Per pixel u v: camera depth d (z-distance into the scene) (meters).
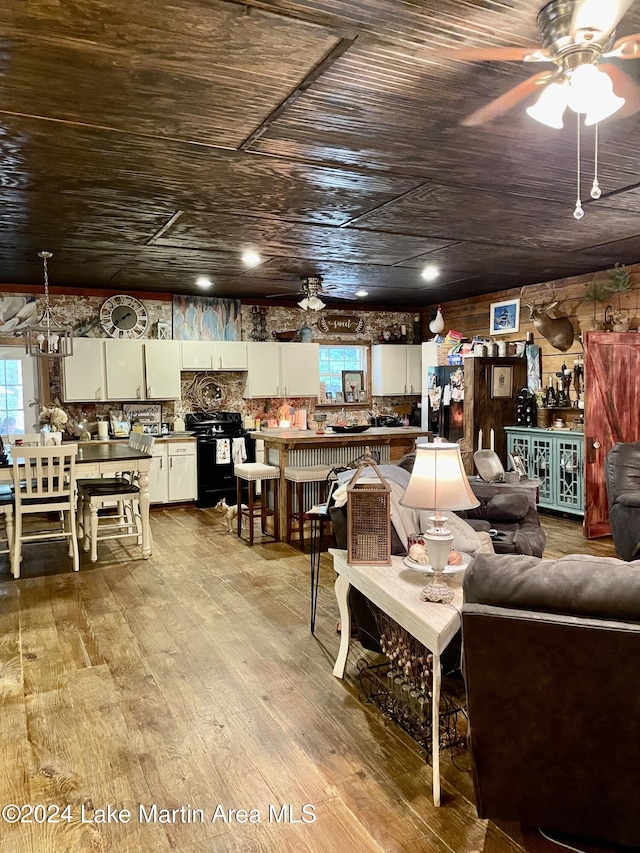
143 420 7.30
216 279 6.32
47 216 3.80
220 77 2.11
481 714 1.78
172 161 2.90
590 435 5.51
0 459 4.73
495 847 1.85
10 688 2.84
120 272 5.85
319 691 2.79
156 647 3.27
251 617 3.69
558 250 5.07
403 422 8.65
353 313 8.64
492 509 4.08
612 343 5.60
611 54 1.84
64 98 2.25
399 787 2.13
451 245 4.82
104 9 1.70
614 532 4.82
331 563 4.85
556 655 1.66
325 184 3.27
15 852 1.84
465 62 2.03
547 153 2.88
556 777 1.76
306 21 1.78
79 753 2.33
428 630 2.09
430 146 2.76
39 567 4.77
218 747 2.37
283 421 7.67
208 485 7.21
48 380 6.76
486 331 7.69
